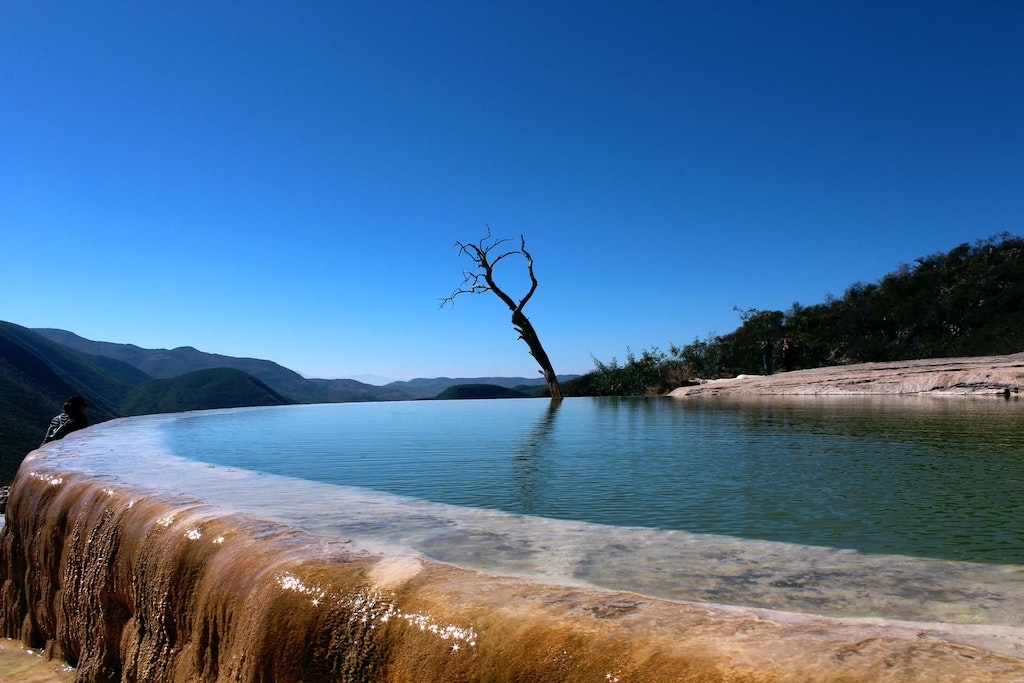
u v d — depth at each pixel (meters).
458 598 1.74
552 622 1.53
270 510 3.18
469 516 3.04
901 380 13.16
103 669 3.21
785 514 2.97
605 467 4.59
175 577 2.67
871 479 3.78
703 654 1.30
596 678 1.36
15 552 4.60
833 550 2.35
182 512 2.95
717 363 25.39
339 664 1.86
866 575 2.04
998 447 4.96
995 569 2.08
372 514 3.10
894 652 1.22
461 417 11.39
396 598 1.84
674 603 1.62
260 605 2.12
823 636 1.33
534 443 6.41
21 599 4.46
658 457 5.04
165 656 2.69
